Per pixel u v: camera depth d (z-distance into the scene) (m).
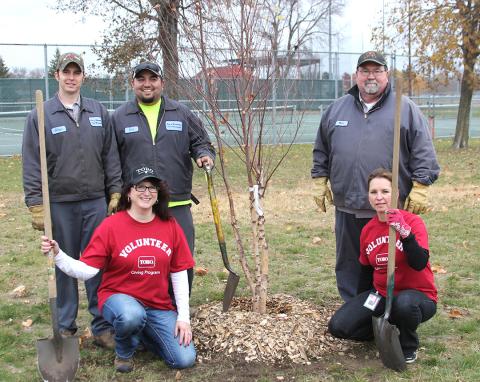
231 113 5.22
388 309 3.95
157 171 4.52
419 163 4.43
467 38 18.08
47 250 3.82
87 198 4.48
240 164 15.53
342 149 4.62
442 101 27.05
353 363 4.12
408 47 19.19
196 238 7.87
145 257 4.04
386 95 4.52
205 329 4.44
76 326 4.75
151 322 4.12
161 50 5.00
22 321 5.08
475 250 7.12
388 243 3.99
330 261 6.82
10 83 19.72
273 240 7.75
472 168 14.81
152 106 4.57
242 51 4.25
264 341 4.21
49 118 4.37
